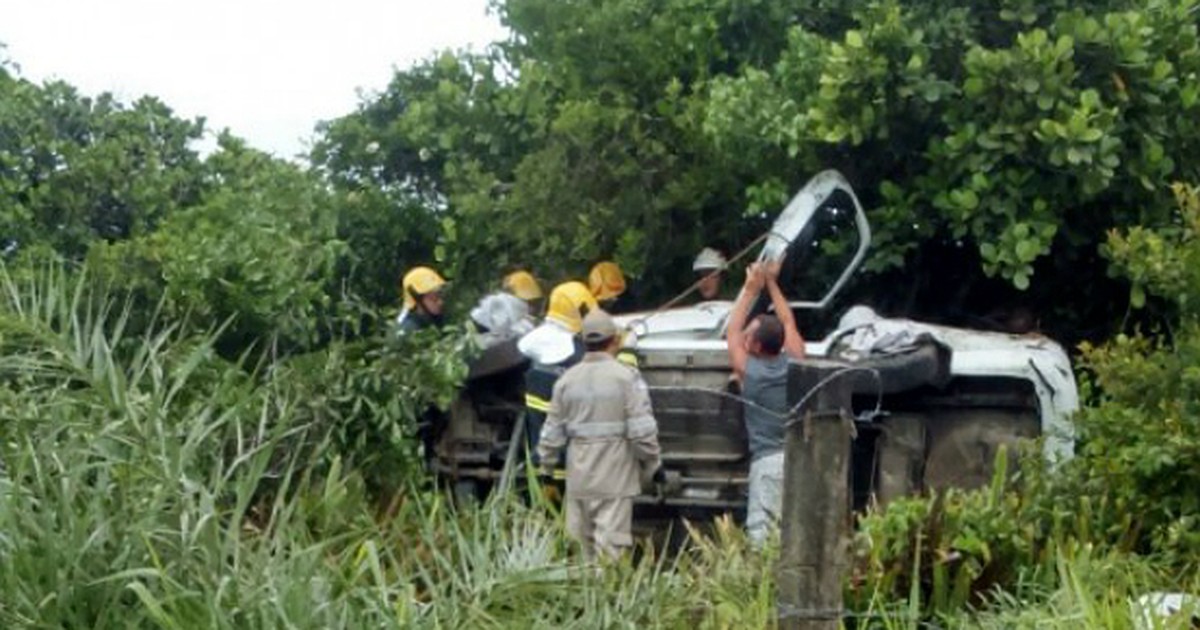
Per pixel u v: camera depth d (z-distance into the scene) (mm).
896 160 12547
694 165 13203
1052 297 12812
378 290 14102
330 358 9383
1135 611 7402
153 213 12984
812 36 12406
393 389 9523
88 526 6336
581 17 13492
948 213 12070
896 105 12062
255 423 8062
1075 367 12102
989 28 12422
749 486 10352
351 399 9359
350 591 6434
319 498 7762
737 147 12453
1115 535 8734
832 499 6941
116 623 6270
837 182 12070
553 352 10742
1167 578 8320
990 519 8414
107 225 13047
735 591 7539
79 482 6445
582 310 10898
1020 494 9289
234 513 6449
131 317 10086
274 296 10312
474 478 11117
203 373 8438
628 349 10898
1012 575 8312
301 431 8281
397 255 14195
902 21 12023
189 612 6113
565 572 6844
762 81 12391
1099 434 9102
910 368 10148
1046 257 12586
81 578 6250
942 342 10242
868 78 11914
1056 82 11602
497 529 7086
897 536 8359
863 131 11984
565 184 13164
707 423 10672
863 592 8016
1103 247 11273
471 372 10961
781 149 12477
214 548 6324
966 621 7883
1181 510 8836
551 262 13336
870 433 10523
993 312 12969
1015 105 11680
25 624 6137
